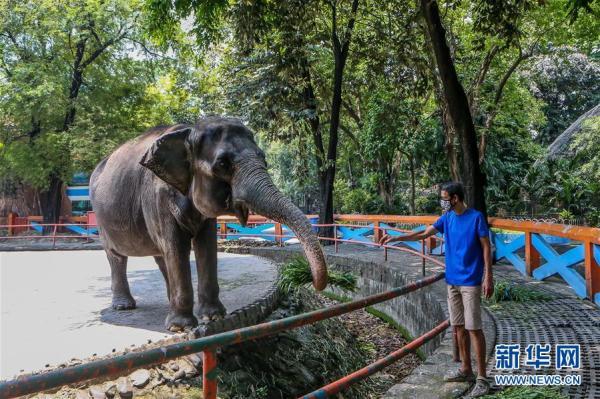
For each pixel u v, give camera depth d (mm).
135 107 24719
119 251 6938
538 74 27734
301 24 13672
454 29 18109
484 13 11258
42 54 23078
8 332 6152
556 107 32312
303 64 15797
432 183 23812
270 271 9883
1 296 8508
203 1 10594
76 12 22203
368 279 12172
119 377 4789
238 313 6188
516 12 10984
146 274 10492
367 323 11297
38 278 10500
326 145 25641
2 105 21875
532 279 9086
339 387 3480
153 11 10695
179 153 5156
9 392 1803
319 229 16172
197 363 5219
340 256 13250
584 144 19031
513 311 7055
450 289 4902
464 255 4688
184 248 5688
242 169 4711
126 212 6344
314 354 7113
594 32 15070
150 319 6641
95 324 6461
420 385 4785
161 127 6641
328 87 17438
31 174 22750
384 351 9469
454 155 16562
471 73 19031
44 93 20969
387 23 16094
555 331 6109
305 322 3215
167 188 5582
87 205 29297
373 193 24438
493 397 4312
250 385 5652
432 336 4941
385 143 19625
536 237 9023
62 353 5324
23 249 16859
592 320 6492
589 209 19562
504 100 20688
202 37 11609
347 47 15906
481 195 9844
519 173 23422
